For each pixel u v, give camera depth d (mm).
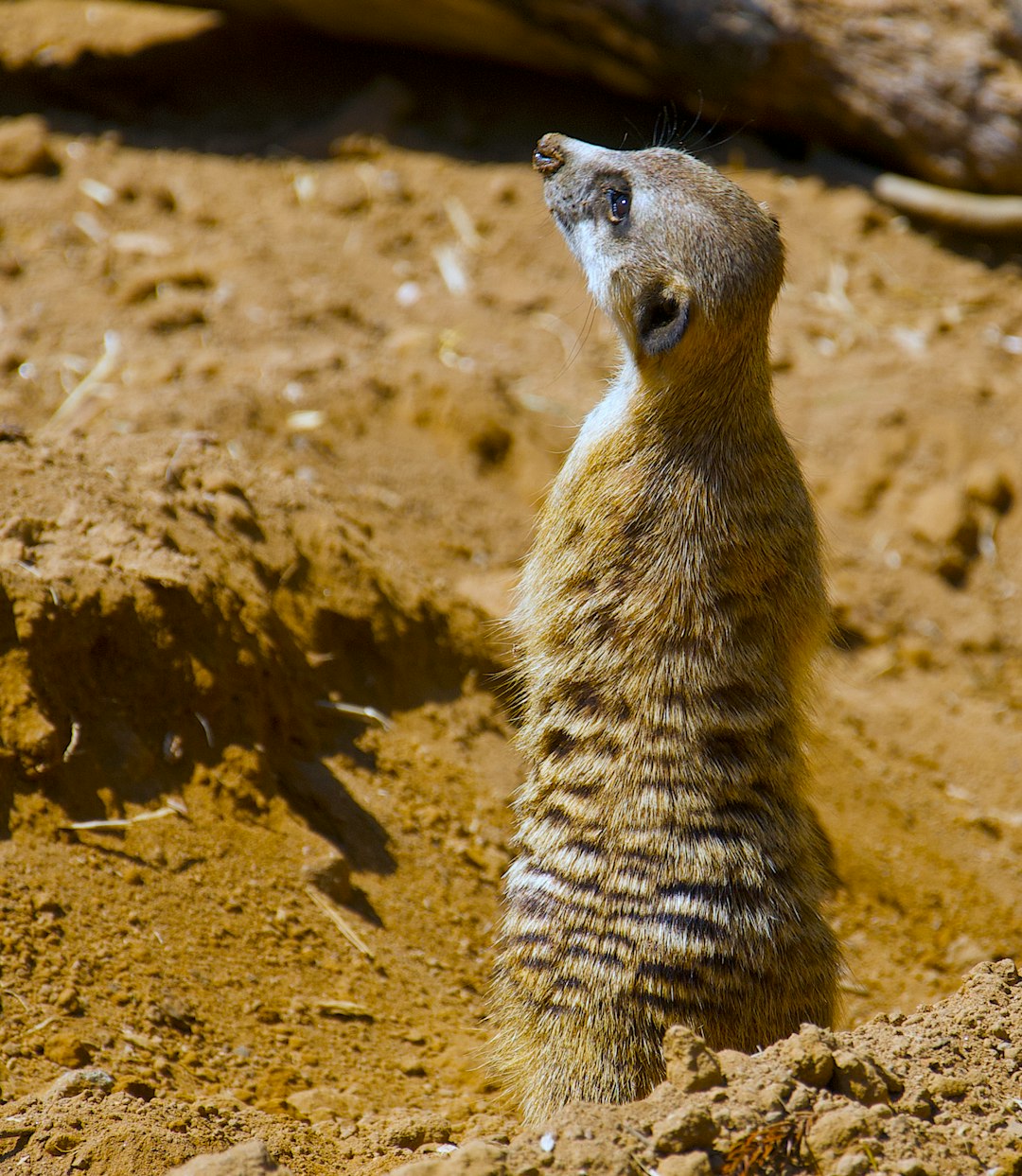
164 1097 6609
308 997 7809
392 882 8945
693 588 7223
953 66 17656
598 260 7957
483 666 10602
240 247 16250
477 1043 7941
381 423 13398
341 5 18156
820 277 17641
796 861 7172
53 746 7875
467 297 16328
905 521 15000
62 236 15898
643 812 6895
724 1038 6656
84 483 9141
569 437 14266
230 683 8758
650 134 18953
